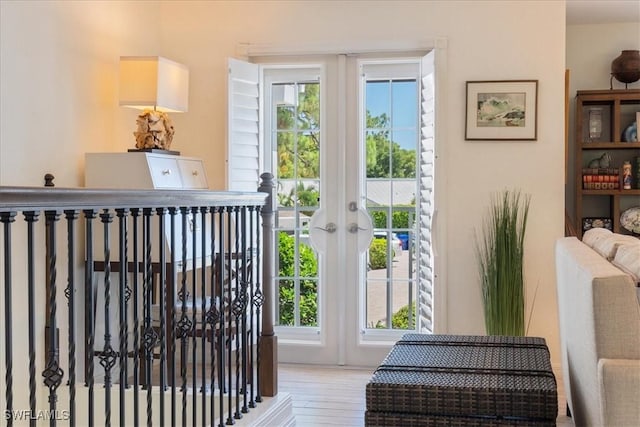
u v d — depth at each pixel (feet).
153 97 12.63
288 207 15.93
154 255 12.25
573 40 18.13
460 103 14.79
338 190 15.44
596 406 6.93
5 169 10.28
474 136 14.71
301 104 15.81
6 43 10.32
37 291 10.87
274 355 11.37
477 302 14.74
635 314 6.55
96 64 12.91
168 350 13.00
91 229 6.44
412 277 15.57
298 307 15.94
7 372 5.43
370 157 15.64
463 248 14.78
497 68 14.69
